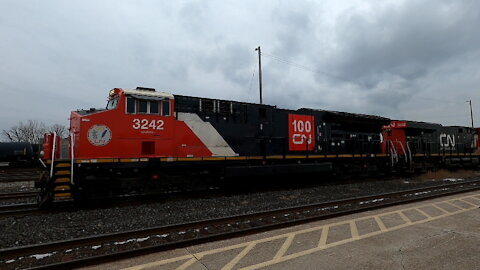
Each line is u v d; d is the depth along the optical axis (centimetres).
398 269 420
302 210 822
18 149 2758
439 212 783
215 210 860
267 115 1312
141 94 967
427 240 547
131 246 537
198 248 519
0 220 739
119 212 824
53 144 842
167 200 996
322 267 430
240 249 512
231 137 1184
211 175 1133
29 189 1329
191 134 1077
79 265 442
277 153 1325
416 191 1119
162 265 445
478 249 498
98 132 895
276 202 998
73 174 860
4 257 472
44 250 502
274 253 490
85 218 764
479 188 1201
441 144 2202
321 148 1482
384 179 1719
